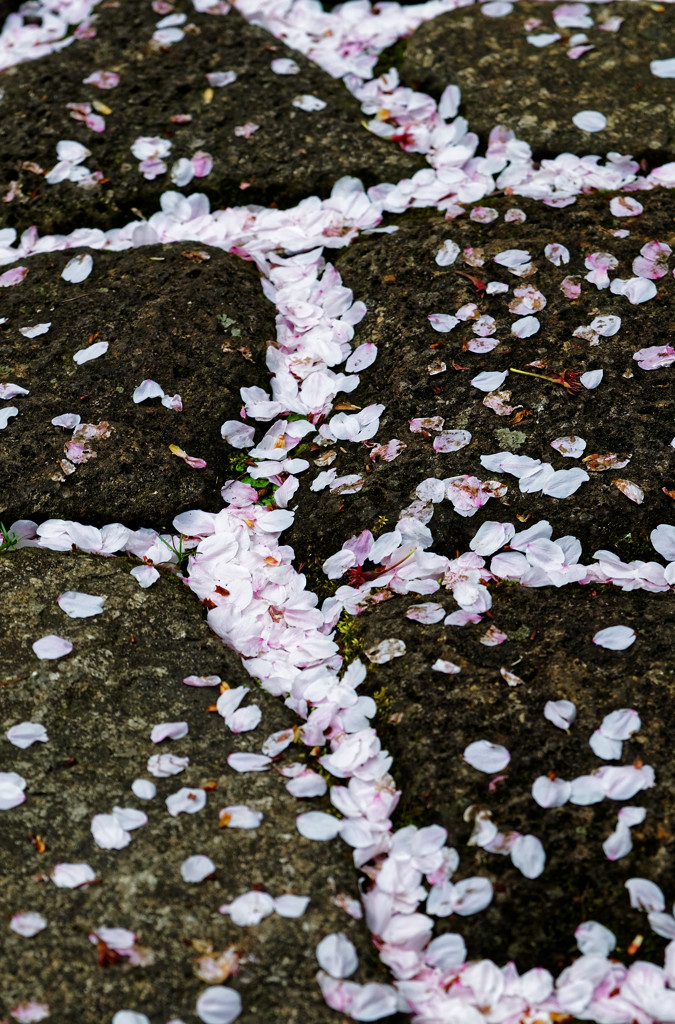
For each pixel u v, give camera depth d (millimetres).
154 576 1700
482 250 2156
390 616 1622
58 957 1225
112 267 2250
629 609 1578
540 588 1646
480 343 1975
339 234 2332
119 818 1358
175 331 2068
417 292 2105
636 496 1724
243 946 1240
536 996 1229
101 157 2547
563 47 2697
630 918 1292
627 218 2217
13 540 1782
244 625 1661
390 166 2480
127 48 2793
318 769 1471
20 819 1362
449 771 1415
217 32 2807
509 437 1826
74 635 1584
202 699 1528
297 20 2949
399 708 1494
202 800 1386
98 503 1830
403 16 2971
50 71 2744
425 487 1771
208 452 1929
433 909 1310
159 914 1268
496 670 1515
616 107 2547
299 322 2133
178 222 2414
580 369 1912
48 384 2006
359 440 1882
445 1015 1219
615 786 1364
